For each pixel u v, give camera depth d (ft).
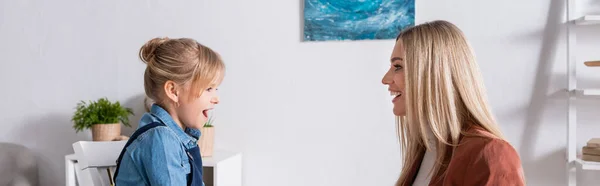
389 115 8.13
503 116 7.79
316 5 8.20
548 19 7.64
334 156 8.32
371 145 8.21
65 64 9.18
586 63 7.07
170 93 4.77
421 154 4.07
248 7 8.49
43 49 9.25
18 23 9.33
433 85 3.58
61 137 9.26
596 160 7.00
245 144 8.61
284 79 8.43
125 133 8.96
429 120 3.56
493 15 7.77
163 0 8.77
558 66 7.63
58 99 9.24
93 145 5.49
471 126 3.53
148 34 8.83
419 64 3.61
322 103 8.32
